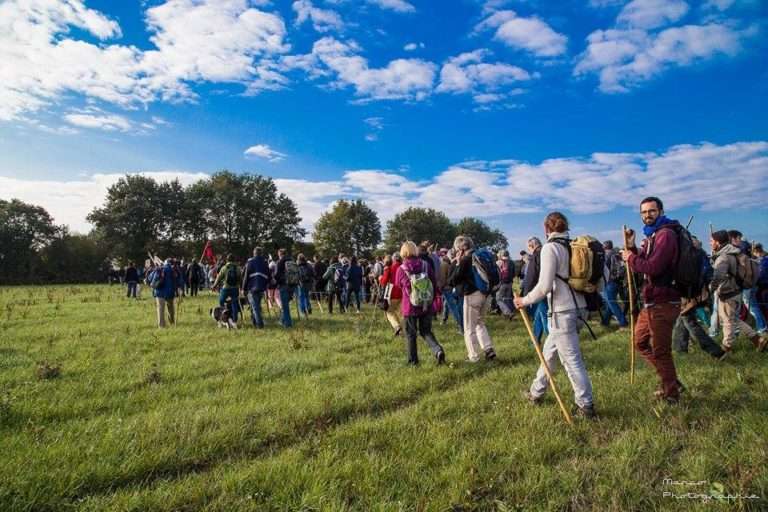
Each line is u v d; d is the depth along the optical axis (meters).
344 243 84.00
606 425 4.27
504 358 7.33
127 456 3.66
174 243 69.94
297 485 3.18
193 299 21.41
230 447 3.94
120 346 8.71
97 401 5.11
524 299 4.73
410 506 2.96
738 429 4.07
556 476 3.27
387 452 3.72
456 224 108.44
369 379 5.97
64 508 2.98
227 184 72.62
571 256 4.61
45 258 61.28
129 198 64.38
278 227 76.19
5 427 4.28
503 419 4.42
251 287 11.33
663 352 4.82
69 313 14.98
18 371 6.53
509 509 2.87
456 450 3.76
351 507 2.94
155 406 5.00
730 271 7.07
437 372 6.38
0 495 2.99
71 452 3.67
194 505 3.03
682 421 4.23
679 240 4.73
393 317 9.93
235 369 6.72
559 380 5.75
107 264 64.00
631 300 5.35
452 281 7.32
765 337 7.01
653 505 2.90
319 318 13.49
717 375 5.87
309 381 5.96
